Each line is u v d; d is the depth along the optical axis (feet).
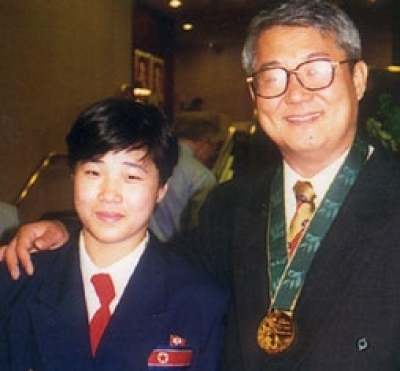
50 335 6.40
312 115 6.16
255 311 6.37
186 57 65.77
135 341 6.40
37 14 31.24
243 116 64.95
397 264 5.91
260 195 7.02
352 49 6.23
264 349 6.15
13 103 29.53
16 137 29.68
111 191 6.31
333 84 6.14
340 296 5.98
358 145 6.43
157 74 52.47
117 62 39.81
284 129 6.29
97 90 37.29
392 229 6.04
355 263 6.04
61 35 33.40
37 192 29.60
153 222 13.75
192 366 6.48
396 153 9.42
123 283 6.56
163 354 6.42
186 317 6.57
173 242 7.53
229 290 6.82
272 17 6.25
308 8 6.17
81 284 6.53
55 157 30.96
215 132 17.02
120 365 6.33
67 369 6.33
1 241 10.90
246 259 6.66
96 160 6.31
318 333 5.96
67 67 34.01
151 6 50.14
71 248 6.73
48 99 32.30
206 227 7.32
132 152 6.31
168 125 6.61
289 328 6.09
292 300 6.22
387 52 56.75
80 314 6.42
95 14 36.96
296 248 6.38
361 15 53.57
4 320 6.58
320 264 6.15
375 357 5.75
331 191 6.34
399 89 10.89
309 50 6.12
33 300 6.52
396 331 5.76
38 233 6.92
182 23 55.77
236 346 6.45
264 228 6.73
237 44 64.44
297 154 6.33
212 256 7.20
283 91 6.21
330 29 6.15
